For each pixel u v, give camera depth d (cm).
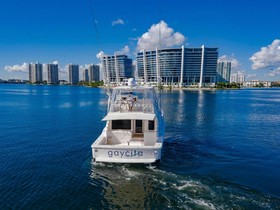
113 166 1653
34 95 11838
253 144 2530
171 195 1284
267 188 1398
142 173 1559
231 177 1555
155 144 1625
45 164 1842
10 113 5159
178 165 1759
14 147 2375
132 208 1183
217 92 16488
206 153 2136
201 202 1212
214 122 4078
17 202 1266
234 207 1169
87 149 2281
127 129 1884
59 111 5547
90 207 1208
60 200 1280
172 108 6350
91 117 4603
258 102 8506
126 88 1947
